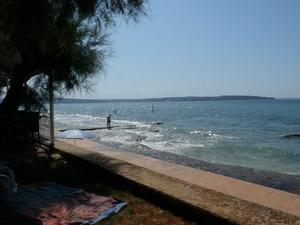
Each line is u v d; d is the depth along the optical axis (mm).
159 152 13234
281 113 68312
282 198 5250
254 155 14664
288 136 23344
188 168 7625
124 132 23281
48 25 5426
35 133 10758
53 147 8469
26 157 7594
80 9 5266
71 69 8000
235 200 4020
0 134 8336
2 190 4645
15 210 4168
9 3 4828
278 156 14453
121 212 4156
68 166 6988
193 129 30156
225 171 9484
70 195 4742
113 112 86000
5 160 7168
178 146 16891
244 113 69938
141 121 44500
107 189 5207
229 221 3395
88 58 7996
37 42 7043
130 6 5379
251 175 8953
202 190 4445
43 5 4984
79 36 7391
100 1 5363
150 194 4594
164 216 4027
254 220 3346
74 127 26297
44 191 4961
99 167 6055
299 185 7777
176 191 4391
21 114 9164
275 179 8461
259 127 33969
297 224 3232
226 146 17312
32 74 8172
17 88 7820
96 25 5820
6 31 5398
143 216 4031
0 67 7586
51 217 3951
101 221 3857
